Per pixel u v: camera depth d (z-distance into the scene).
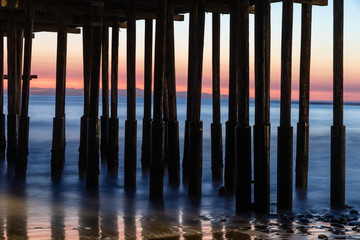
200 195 12.69
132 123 14.02
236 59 13.39
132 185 14.11
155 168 11.90
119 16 17.30
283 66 11.29
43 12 17.22
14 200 12.26
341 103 11.48
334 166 11.72
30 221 10.02
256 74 10.40
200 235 9.12
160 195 12.05
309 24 14.09
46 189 13.78
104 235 9.02
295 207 12.10
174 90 14.05
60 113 15.51
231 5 13.58
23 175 15.73
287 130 11.20
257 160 10.55
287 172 11.22
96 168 13.60
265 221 10.21
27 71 15.41
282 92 11.28
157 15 11.50
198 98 12.54
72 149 23.56
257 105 10.44
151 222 10.09
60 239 8.71
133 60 13.85
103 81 19.03
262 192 10.61
